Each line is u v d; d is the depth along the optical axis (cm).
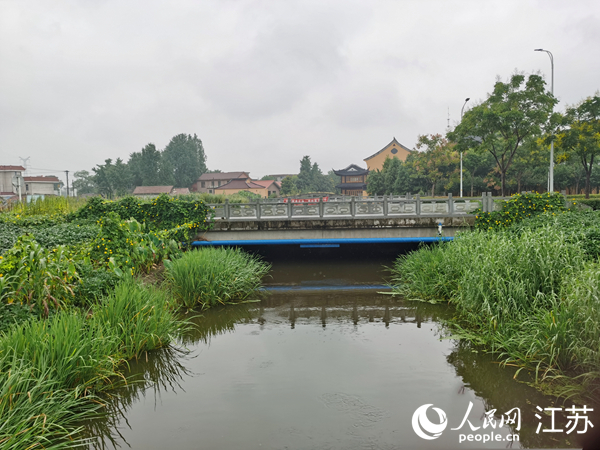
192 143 10225
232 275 1055
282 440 436
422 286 1030
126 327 657
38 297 631
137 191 7044
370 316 902
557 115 2181
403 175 4666
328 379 581
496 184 3862
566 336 557
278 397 530
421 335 768
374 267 1478
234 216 1496
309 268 1479
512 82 2259
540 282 716
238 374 603
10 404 416
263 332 802
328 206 1482
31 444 398
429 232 1459
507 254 783
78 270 800
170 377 593
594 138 2138
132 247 999
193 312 941
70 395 488
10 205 1608
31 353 487
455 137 2650
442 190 4122
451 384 560
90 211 1520
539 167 3631
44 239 1088
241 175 8712
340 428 457
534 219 1296
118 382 570
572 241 785
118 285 784
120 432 456
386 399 521
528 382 557
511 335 657
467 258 909
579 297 563
